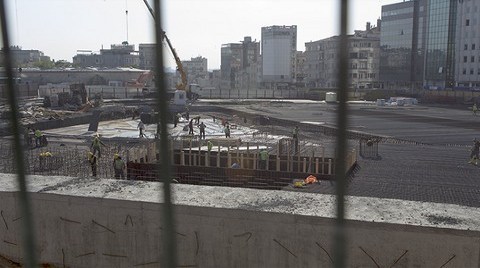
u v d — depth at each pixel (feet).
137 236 24.18
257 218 22.43
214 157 63.82
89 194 25.07
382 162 74.74
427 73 292.81
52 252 25.53
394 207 22.71
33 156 76.33
